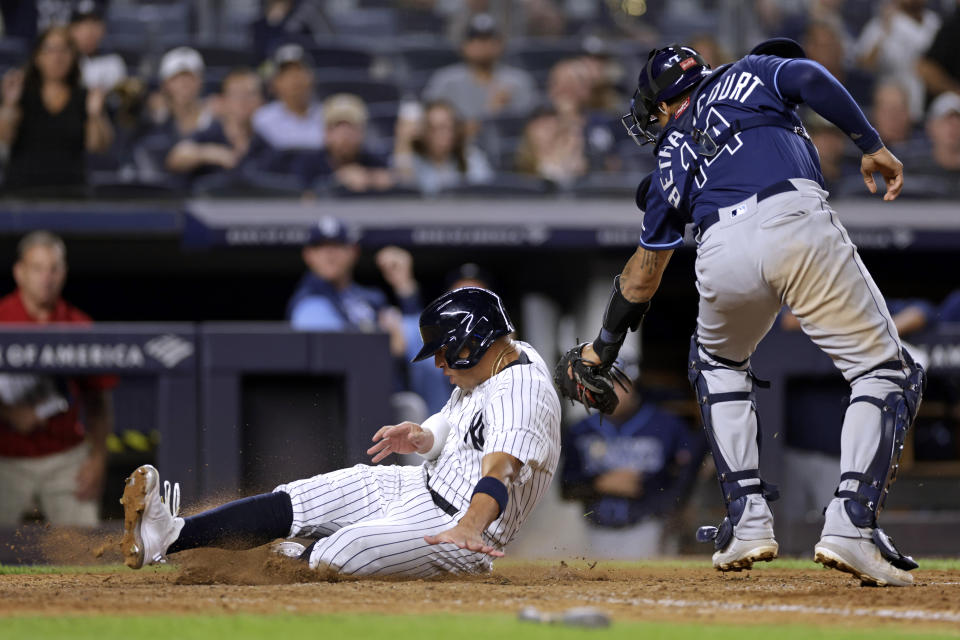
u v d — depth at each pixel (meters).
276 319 37.53
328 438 24.00
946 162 36.00
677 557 23.81
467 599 10.82
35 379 22.56
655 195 12.64
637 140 13.12
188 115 34.56
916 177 35.62
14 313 24.03
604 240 32.91
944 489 25.16
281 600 10.66
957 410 25.39
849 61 40.88
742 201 11.72
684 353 37.16
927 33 39.81
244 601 10.57
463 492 12.80
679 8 42.84
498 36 38.97
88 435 22.94
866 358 11.79
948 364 25.25
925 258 36.91
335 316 26.94
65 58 31.70
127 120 34.44
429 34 42.53
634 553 25.06
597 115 37.03
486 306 12.99
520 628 8.69
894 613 10.21
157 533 12.16
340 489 13.23
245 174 33.72
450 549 12.82
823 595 11.39
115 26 38.78
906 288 37.12
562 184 34.47
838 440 24.81
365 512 13.24
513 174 36.28
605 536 25.12
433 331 12.98
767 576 14.46
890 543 11.69
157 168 34.06
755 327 12.38
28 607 10.16
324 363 24.00
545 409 12.55
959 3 38.75
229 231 31.81
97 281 36.38
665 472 25.44
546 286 36.84
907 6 39.72
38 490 22.48
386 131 37.19
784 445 24.53
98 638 8.25
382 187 33.28
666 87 12.45
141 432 23.36
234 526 12.62
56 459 22.62
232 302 37.28
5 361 22.44
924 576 14.57
